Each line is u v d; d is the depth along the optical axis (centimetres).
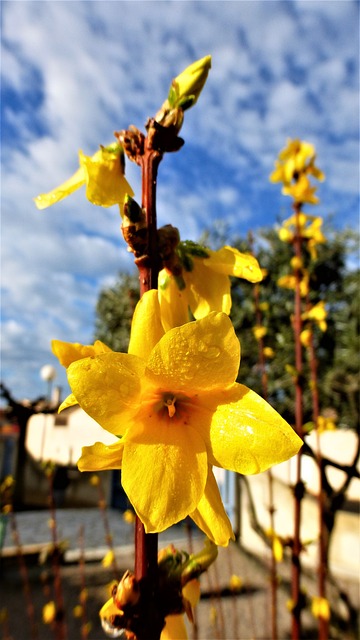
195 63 7
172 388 6
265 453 5
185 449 5
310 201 18
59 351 6
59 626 20
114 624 5
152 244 6
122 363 5
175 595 6
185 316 7
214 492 5
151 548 5
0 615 25
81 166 8
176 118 7
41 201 8
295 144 19
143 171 7
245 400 6
